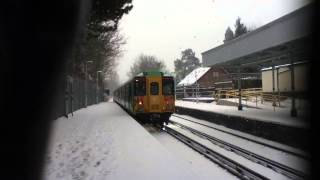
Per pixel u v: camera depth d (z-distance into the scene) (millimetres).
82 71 55469
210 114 33812
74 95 38125
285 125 19438
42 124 12578
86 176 10219
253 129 23719
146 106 30172
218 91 53688
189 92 76250
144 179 10000
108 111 40719
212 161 15250
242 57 29938
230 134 24672
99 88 80750
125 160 12336
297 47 24344
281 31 23172
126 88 38781
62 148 14578
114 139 17094
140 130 20672
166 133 26609
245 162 15477
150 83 30172
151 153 13578
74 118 29328
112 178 10039
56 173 10508
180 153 17719
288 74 38500
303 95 25812
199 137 24094
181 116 43000
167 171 10844
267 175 12945
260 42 25891
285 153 17406
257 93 42688
